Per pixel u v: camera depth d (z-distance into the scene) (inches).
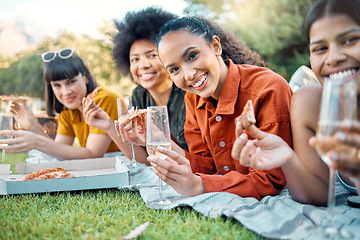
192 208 65.2
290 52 434.9
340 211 61.7
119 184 83.0
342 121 40.8
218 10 486.0
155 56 126.0
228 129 85.0
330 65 59.1
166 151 66.6
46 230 59.2
